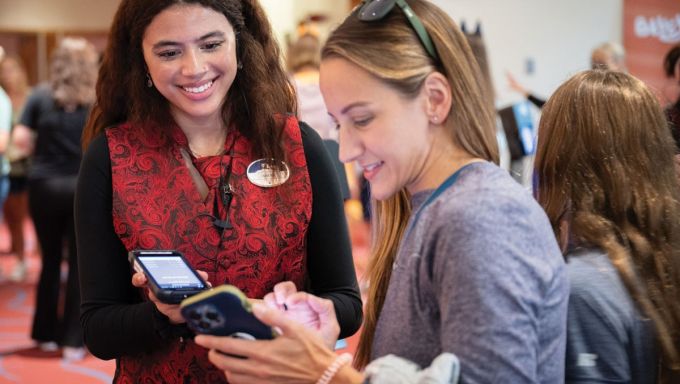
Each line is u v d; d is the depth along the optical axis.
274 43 1.94
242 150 1.86
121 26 1.83
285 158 1.85
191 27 1.75
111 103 1.90
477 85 1.37
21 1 13.91
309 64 4.24
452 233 1.23
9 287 6.83
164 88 1.78
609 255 1.53
